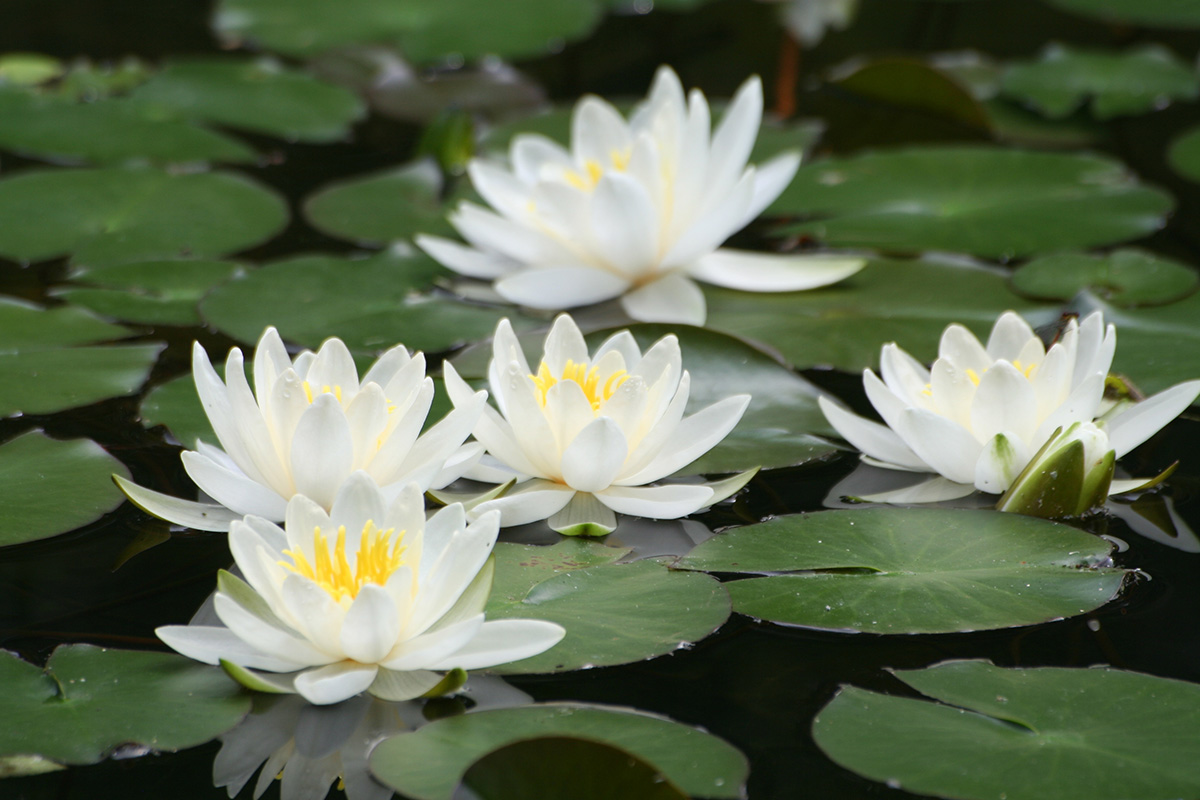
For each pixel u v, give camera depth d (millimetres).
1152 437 2312
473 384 2346
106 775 2135
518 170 2523
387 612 2152
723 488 2260
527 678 2174
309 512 2178
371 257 2500
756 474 2295
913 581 2209
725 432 2270
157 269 2475
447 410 2328
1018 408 2266
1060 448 2240
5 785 2131
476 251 2488
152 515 2264
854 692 2166
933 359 2369
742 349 2363
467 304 2451
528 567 2225
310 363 2277
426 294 2463
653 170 2439
